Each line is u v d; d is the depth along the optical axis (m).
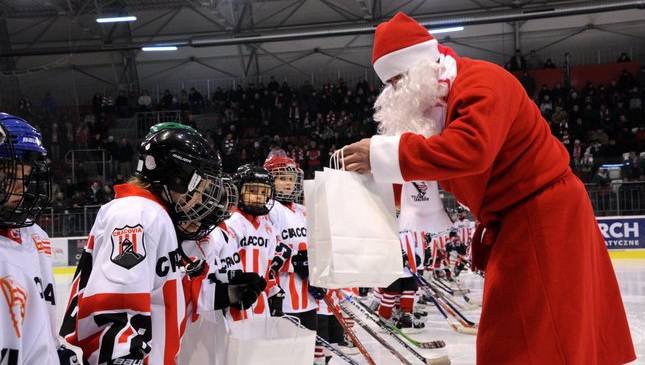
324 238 1.86
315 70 20.86
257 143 18.08
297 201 5.30
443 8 19.05
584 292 1.77
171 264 2.00
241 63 20.94
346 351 5.37
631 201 12.46
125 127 19.67
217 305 2.52
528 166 1.82
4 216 1.64
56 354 1.72
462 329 6.23
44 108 19.44
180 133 2.08
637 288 8.52
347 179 1.87
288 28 19.94
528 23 19.27
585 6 18.12
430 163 1.70
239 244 4.11
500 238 1.85
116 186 2.05
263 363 2.14
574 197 1.83
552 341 1.73
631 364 4.50
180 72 21.06
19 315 1.57
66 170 17.52
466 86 1.78
